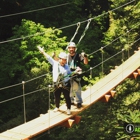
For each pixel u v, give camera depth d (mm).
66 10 23109
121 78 10656
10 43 19859
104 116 16266
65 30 22391
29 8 22734
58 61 8812
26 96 18375
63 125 8805
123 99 16578
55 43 19531
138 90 16812
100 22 25000
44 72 18203
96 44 22328
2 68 19188
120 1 21094
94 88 10336
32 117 17891
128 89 16844
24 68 19000
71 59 8922
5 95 19828
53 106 17328
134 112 14875
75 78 8953
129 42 19984
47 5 22453
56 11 22844
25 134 7680
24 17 23609
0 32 23750
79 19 22797
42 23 22422
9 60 19359
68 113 8812
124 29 20391
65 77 8750
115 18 21469
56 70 8688
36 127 8062
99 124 16047
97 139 15602
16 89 19859
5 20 23828
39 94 17812
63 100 17016
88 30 22891
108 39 22047
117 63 19938
